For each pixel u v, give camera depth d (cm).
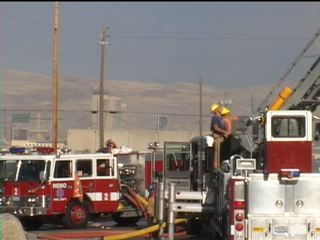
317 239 3166
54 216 5194
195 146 4556
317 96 4309
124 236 3975
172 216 3762
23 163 5012
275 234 3173
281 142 3241
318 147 3456
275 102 4288
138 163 5650
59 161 5028
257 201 3186
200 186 4269
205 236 4494
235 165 3341
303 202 3181
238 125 4009
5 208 4950
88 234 4369
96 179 5194
